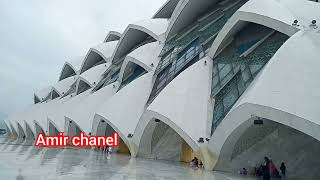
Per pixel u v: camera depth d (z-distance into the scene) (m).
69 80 52.34
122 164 16.67
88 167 14.20
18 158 16.48
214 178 12.46
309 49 13.09
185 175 13.16
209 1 29.41
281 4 17.45
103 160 18.62
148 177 11.75
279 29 16.23
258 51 18.06
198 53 23.50
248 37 20.33
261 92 12.63
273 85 12.50
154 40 35.62
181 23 31.28
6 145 30.59
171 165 17.95
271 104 11.90
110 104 25.97
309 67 12.38
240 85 17.14
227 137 14.62
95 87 40.06
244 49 19.69
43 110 46.09
